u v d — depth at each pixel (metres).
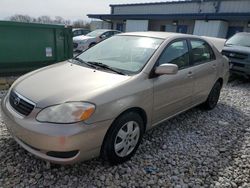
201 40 4.34
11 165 2.73
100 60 3.45
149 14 22.48
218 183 2.71
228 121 4.46
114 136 2.66
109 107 2.51
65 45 6.16
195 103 4.26
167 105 3.43
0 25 5.01
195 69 3.94
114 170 2.78
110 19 25.78
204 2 19.88
